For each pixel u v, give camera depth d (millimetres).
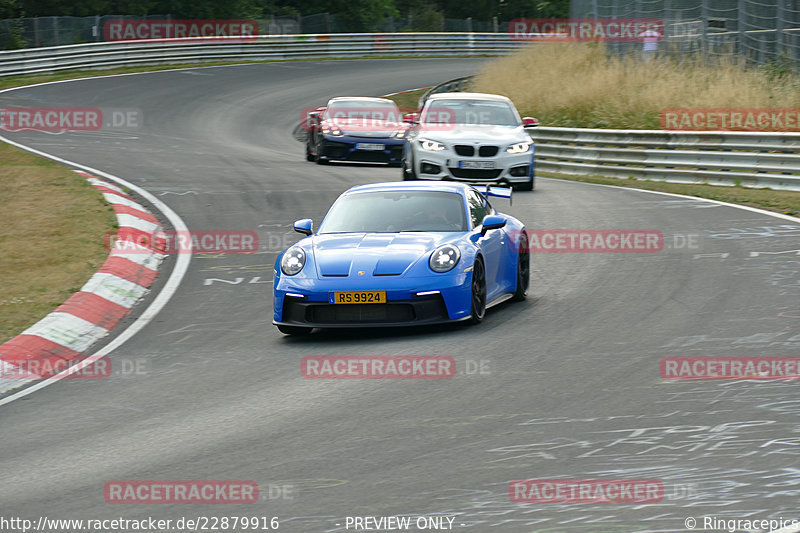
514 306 33062
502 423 20328
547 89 111125
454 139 61844
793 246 41219
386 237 31078
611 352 25859
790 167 62469
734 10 99875
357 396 22953
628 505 15742
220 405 22906
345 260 29609
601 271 38250
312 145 83875
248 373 25828
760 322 28438
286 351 28125
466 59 188625
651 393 22000
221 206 56531
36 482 18250
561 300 33469
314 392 23531
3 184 60094
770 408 20516
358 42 181750
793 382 22328
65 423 22281
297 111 125375
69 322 31953
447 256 29484
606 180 73812
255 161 81375
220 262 42719
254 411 22203
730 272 36438
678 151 70500
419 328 30406
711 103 86438
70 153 81125
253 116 120188
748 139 65938
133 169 72438
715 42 102812
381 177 70188
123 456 19516
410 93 142250
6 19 165125
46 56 140375
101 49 147625
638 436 19125
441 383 23672
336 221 32875
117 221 49656
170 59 156625
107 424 21969
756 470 17047
